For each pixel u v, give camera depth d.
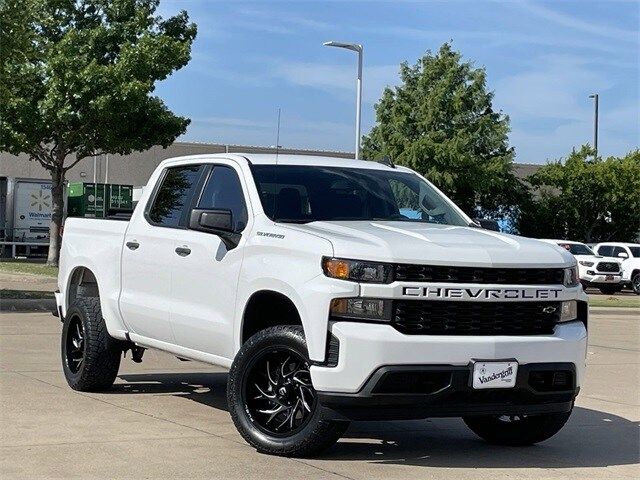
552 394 6.82
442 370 6.38
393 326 6.39
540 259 6.89
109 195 44.00
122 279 8.77
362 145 52.66
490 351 6.52
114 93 31.02
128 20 33.50
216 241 7.61
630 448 7.64
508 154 51.03
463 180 49.44
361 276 6.42
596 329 20.59
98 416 8.05
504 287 6.65
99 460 6.48
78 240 9.60
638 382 11.52
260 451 6.83
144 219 8.63
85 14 33.38
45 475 6.04
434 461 6.92
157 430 7.55
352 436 7.77
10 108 30.88
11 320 16.44
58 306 9.89
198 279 7.74
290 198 7.61
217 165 8.12
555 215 55.53
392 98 52.06
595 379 11.71
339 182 7.93
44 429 7.44
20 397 8.83
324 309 6.44
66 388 9.45
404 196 8.09
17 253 45.91
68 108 30.94
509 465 6.89
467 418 7.80
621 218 55.94
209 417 8.18
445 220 8.06
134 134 33.09
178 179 8.51
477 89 50.44
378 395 6.32
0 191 45.88
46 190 46.22
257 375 6.95
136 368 11.08
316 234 6.78
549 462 7.05
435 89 50.12
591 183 54.88
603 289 39.59
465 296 6.53
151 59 31.69
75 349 9.46
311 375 6.47
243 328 7.23
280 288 6.80
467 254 6.62
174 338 8.08
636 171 54.94
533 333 6.82
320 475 6.27
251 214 7.45
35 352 12.12
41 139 32.75
